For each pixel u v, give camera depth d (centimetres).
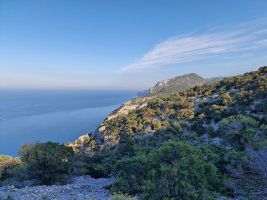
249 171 1237
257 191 1148
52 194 1441
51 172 2298
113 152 4031
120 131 6631
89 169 2908
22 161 2723
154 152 1272
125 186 1428
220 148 1939
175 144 1251
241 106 5788
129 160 1498
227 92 7600
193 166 1180
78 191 1541
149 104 8950
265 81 7056
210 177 1233
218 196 1146
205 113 6128
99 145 6450
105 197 1359
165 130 5491
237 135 2030
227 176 1286
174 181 1123
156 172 1149
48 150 2422
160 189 1117
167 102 8419
